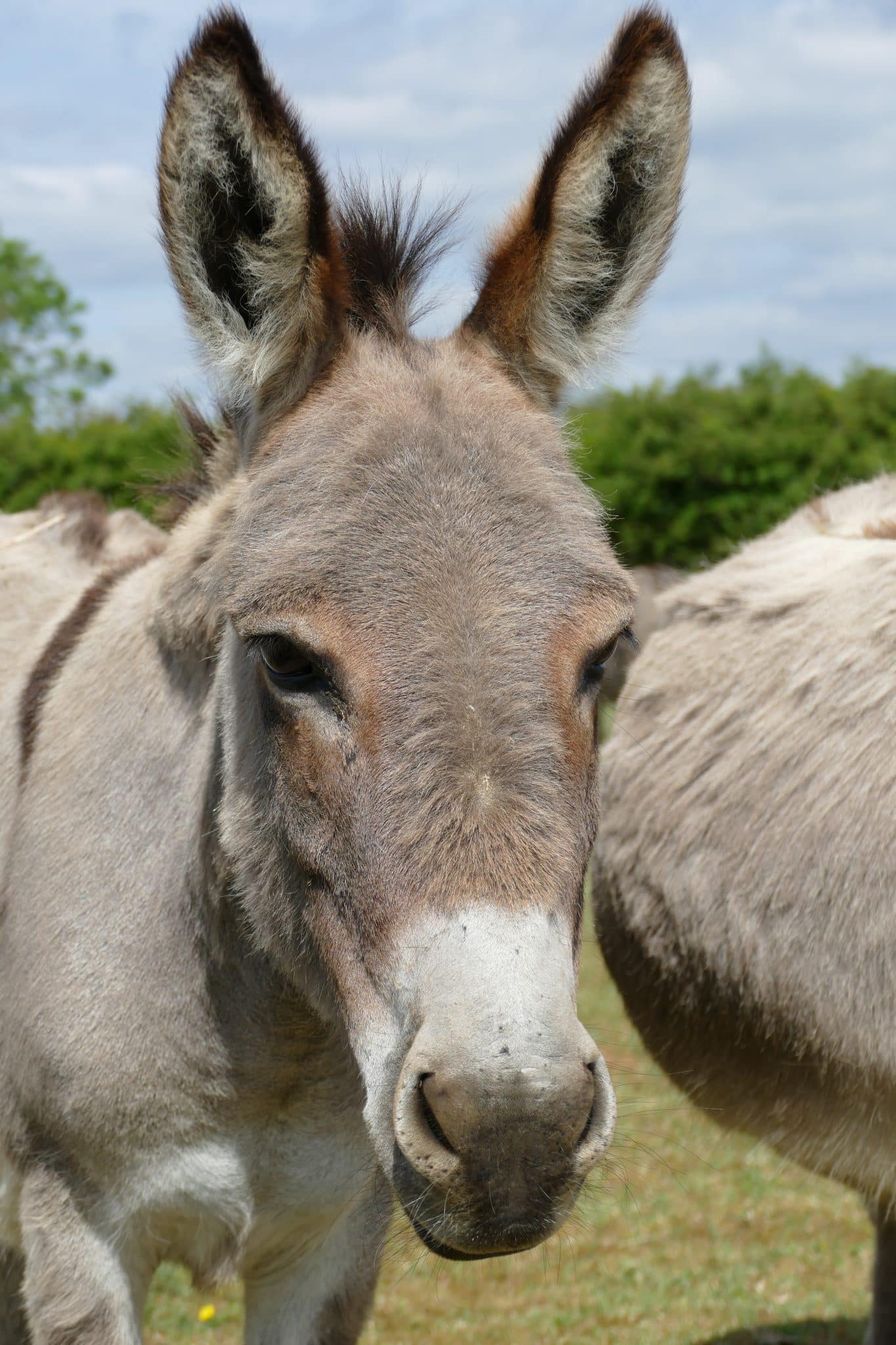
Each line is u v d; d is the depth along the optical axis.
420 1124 2.35
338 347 3.02
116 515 5.08
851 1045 4.10
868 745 4.19
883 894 4.04
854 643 4.36
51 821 3.59
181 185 2.84
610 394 23.11
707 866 4.49
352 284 3.21
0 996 3.59
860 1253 6.00
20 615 4.35
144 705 3.56
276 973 3.22
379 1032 2.54
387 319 3.15
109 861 3.45
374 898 2.53
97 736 3.62
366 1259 3.69
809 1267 5.86
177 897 3.34
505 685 2.51
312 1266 3.70
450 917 2.40
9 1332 4.04
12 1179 3.62
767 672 4.56
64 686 3.82
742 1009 4.42
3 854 3.75
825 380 23.62
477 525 2.65
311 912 2.77
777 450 21.66
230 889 3.20
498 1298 5.60
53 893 3.50
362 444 2.77
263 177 2.85
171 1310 5.43
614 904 4.93
